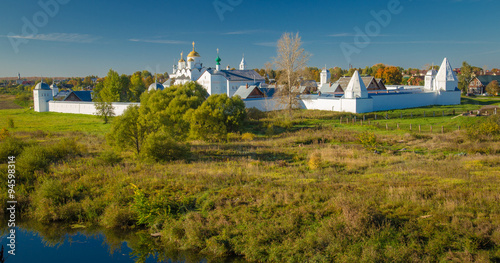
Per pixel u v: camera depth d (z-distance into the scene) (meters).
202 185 17.39
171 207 15.47
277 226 12.95
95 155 25.98
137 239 14.13
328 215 13.48
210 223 13.84
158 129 27.20
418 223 12.28
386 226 12.06
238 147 29.11
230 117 37.25
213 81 77.00
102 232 14.79
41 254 12.98
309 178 18.27
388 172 18.88
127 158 25.14
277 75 54.44
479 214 12.34
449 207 12.92
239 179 18.22
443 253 10.80
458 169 18.84
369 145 27.83
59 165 22.09
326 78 93.62
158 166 21.92
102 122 52.31
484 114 45.75
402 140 30.42
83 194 17.67
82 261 12.52
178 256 12.75
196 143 31.94
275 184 17.23
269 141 32.44
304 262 11.33
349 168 20.52
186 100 37.38
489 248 10.73
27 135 38.22
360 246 11.38
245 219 13.78
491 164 20.03
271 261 11.75
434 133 34.03
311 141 31.83
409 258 10.65
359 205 13.11
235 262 12.10
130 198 16.67
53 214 15.84
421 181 16.61
